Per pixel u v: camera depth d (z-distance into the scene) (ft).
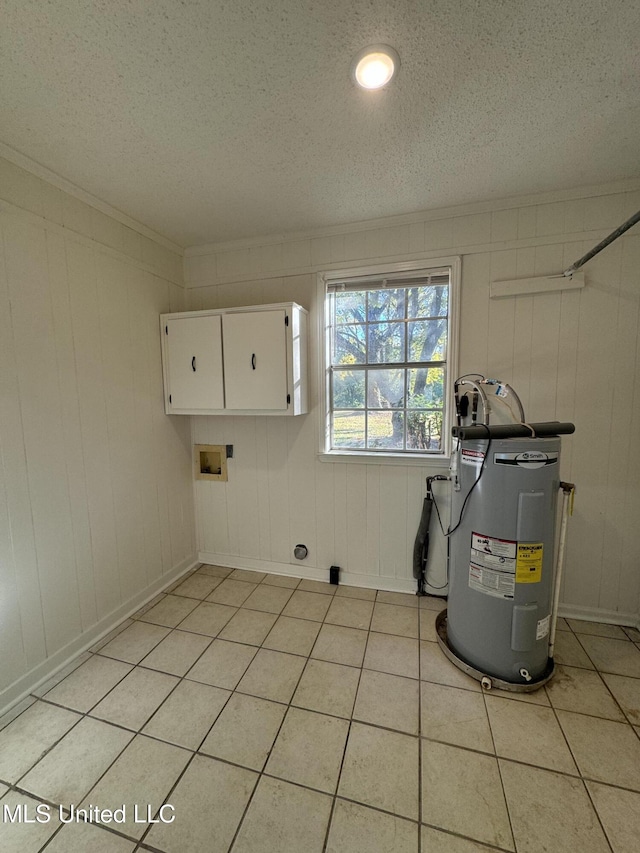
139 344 7.66
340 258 7.77
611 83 4.09
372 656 6.07
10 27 3.39
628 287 6.31
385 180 6.08
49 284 5.79
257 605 7.63
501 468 5.13
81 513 6.39
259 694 5.31
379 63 3.82
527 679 5.26
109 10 3.26
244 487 9.07
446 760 4.30
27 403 5.49
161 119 4.62
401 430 8.04
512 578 5.19
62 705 5.17
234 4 3.23
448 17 3.38
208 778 4.13
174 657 6.11
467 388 7.18
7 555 5.24
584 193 6.34
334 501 8.38
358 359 8.18
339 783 4.06
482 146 5.23
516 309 6.86
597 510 6.77
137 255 7.55
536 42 3.61
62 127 4.73
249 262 8.41
